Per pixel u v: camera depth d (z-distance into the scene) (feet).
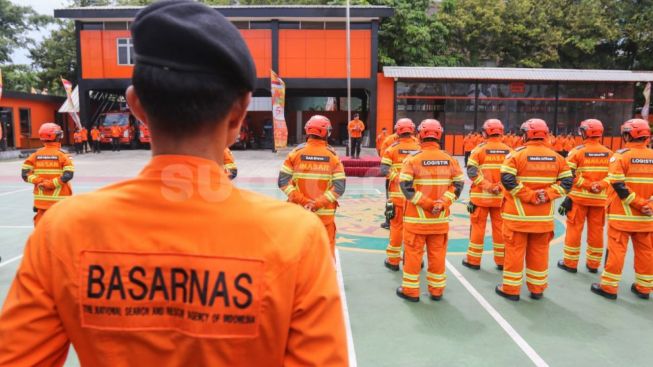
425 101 83.10
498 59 105.60
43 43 114.93
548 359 13.62
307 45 82.84
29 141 89.86
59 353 3.61
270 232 3.44
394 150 22.35
